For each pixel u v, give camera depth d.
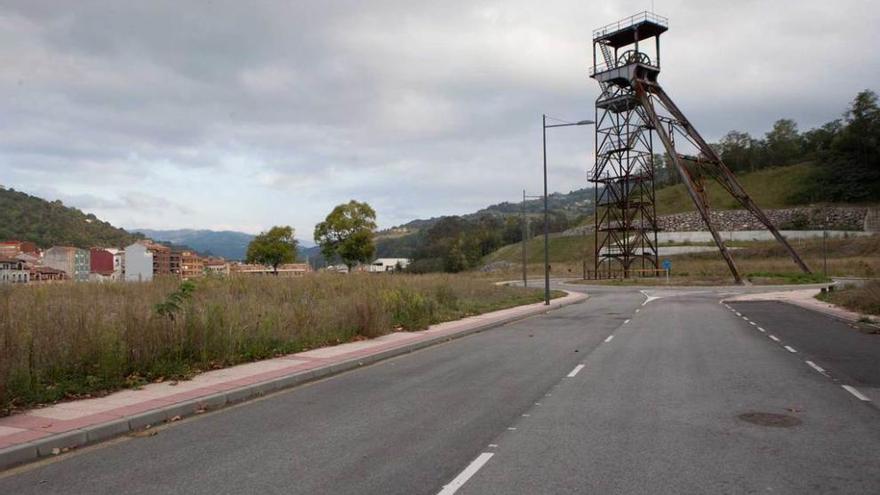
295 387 11.45
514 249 141.25
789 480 6.10
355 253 91.50
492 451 7.16
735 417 8.71
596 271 69.25
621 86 63.91
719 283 59.19
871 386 10.97
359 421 8.73
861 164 131.38
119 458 7.05
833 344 17.05
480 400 10.09
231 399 10.14
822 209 117.12
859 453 6.96
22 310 12.79
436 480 6.17
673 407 9.39
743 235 108.75
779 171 145.12
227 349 13.08
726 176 66.75
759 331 20.55
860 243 92.88
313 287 28.09
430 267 133.75
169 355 11.94
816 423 8.34
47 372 9.96
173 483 6.17
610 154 65.50
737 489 5.86
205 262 155.88
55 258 82.88
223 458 7.00
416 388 11.24
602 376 12.27
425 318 22.19
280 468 6.61
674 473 6.32
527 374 12.65
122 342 11.14
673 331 20.81
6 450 6.86
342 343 16.94
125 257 85.88
